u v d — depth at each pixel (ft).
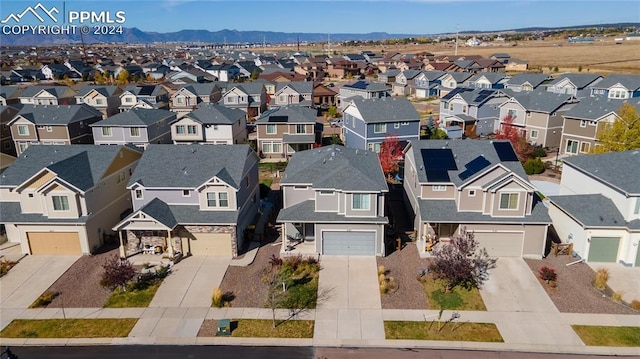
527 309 88.12
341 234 109.60
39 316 88.12
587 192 118.52
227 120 200.75
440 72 374.43
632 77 264.52
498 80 327.47
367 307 89.71
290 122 198.59
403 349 77.71
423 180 112.37
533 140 206.39
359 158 126.41
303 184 114.83
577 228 106.73
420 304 90.53
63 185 107.65
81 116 207.41
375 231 108.58
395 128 192.24
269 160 199.82
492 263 105.29
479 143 121.80
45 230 110.93
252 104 290.76
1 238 119.85
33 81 463.01
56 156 123.75
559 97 203.31
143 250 112.78
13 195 117.39
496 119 231.09
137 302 92.43
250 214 127.44
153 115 208.64
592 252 104.17
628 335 79.92
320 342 79.71
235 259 109.70
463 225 107.14
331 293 94.58
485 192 106.11
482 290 94.68
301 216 109.70
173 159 120.47
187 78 394.73
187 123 198.70
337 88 383.65
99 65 552.41
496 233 107.14
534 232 105.91
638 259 101.76
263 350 77.92
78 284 99.30
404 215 135.13
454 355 76.02
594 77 288.30
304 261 106.01
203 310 89.51
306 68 497.87
